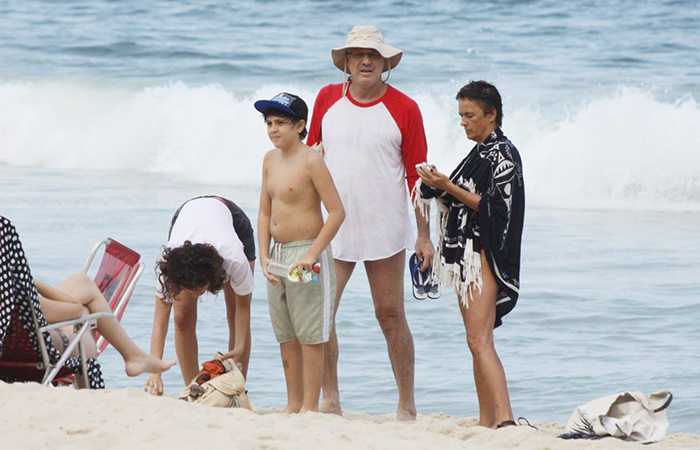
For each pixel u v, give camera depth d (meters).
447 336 32.22
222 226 21.36
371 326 32.94
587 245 45.91
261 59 95.19
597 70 87.81
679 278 38.88
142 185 62.34
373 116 22.80
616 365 28.89
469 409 25.92
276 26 112.56
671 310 34.34
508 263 19.47
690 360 29.05
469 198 19.42
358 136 22.78
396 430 18.34
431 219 48.25
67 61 96.50
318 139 23.69
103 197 56.06
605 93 78.88
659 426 18.83
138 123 73.12
